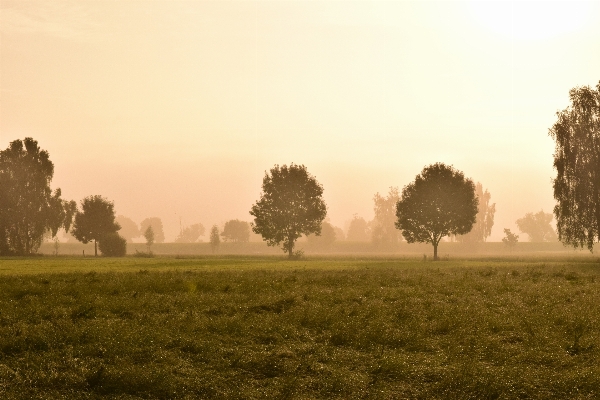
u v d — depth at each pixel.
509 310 23.48
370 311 22.83
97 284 31.97
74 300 25.70
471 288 32.25
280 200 106.88
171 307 23.94
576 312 22.78
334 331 19.23
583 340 18.03
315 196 108.56
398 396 13.58
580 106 74.50
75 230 125.75
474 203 97.44
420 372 14.89
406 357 16.25
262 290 30.27
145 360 16.11
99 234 125.38
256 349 17.30
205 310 23.27
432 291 30.47
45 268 52.78
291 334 19.19
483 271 47.78
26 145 119.00
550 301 26.38
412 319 21.36
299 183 107.50
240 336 18.83
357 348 17.69
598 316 22.02
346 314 22.44
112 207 128.00
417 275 41.66
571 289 31.50
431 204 94.75
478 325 20.27
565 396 13.44
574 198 72.69
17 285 31.11
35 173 116.69
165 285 31.50
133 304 24.28
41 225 117.06
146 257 106.50
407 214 96.88
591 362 15.79
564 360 15.84
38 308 23.08
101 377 14.45
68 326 19.45
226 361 15.92
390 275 41.41
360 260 91.81
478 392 13.63
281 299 25.95
